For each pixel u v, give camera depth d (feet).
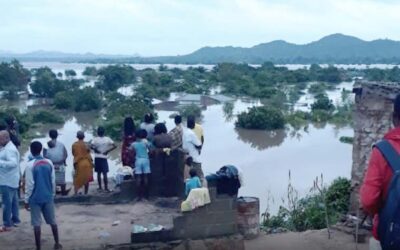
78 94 224.12
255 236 35.01
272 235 35.86
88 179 40.22
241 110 221.66
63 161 39.93
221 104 243.60
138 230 30.58
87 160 40.52
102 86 314.76
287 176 96.17
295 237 35.22
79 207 37.68
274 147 136.26
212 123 183.32
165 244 29.89
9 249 29.12
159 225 32.27
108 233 32.14
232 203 31.07
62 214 36.01
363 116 35.45
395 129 11.75
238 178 34.35
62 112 215.92
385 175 11.28
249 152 127.03
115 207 37.78
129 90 318.24
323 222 40.70
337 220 38.83
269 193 74.79
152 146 40.04
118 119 152.76
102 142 41.50
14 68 292.61
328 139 152.05
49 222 29.12
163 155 39.88
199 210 30.60
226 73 379.96
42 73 322.34
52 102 241.35
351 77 458.09
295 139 151.74
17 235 31.63
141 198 39.34
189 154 38.40
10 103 248.11
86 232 32.40
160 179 40.06
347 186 42.75
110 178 47.26
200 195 30.53
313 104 221.05
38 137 147.95
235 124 175.22
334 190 43.45
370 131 35.04
